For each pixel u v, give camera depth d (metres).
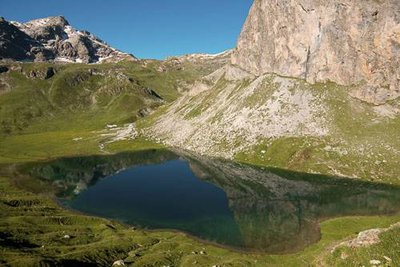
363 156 132.75
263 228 87.12
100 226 87.25
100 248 68.94
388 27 161.75
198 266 61.56
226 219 94.62
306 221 89.94
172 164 166.50
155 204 109.62
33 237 74.62
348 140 142.50
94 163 178.50
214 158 167.75
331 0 181.75
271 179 129.25
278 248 75.25
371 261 41.81
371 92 159.75
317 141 146.88
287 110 172.00
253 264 63.34
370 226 82.00
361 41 169.38
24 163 179.88
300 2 195.00
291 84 187.00
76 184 137.75
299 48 192.50
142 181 139.50
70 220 91.12
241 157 159.25
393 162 126.62
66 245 72.38
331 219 89.06
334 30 179.12
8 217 88.12
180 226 91.12
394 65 159.62
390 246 43.00
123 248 71.62
